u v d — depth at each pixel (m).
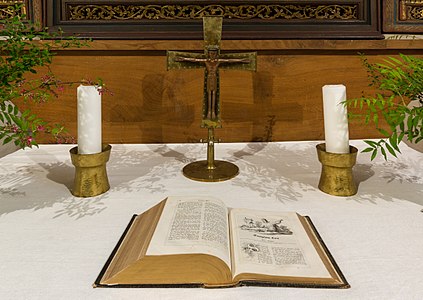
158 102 1.29
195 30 1.27
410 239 0.64
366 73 1.30
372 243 0.63
